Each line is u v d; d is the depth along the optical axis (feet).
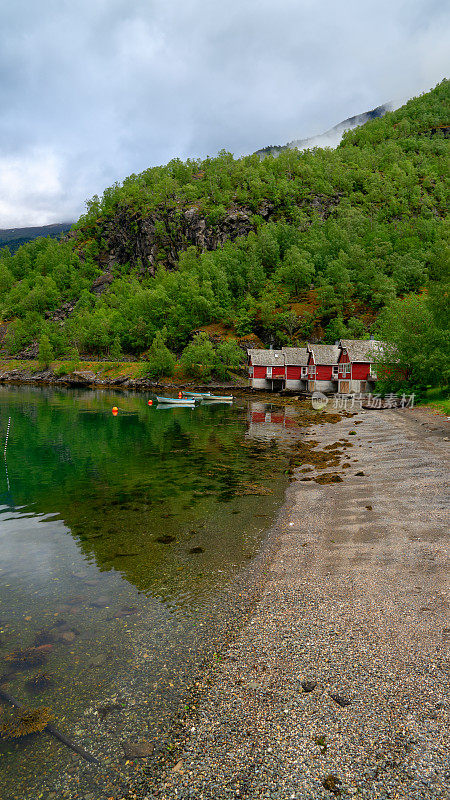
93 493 69.15
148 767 20.72
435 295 152.25
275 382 322.55
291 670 26.94
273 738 21.93
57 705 24.93
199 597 36.58
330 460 86.84
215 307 442.09
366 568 39.93
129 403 233.76
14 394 293.23
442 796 18.29
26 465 89.86
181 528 53.01
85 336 484.74
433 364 156.15
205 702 24.73
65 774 20.53
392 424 124.47
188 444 111.65
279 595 36.24
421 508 54.85
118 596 37.04
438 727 21.79
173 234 622.54
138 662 28.45
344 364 279.08
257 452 99.40
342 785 19.06
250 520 55.31
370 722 22.44
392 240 524.52
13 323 577.43
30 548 47.88
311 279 477.36
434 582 36.24
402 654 27.58
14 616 34.12
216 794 19.08
